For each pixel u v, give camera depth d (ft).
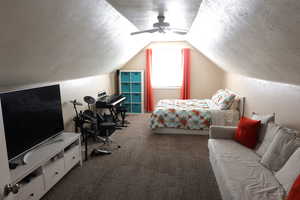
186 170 8.73
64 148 7.94
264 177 5.85
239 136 8.50
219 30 7.35
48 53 6.29
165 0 5.92
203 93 19.15
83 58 8.93
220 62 13.67
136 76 18.90
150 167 9.04
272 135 7.07
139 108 19.34
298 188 4.15
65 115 11.05
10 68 5.80
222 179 6.15
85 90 13.37
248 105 11.97
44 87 7.88
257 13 4.24
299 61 4.96
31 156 6.90
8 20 3.92
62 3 4.59
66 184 7.76
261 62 7.13
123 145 11.62
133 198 6.93
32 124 7.23
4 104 6.06
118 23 8.18
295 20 3.51
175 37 16.67
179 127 13.16
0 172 3.16
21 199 5.86
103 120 12.80
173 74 19.19
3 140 3.24
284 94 7.99
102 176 8.32
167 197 6.96
